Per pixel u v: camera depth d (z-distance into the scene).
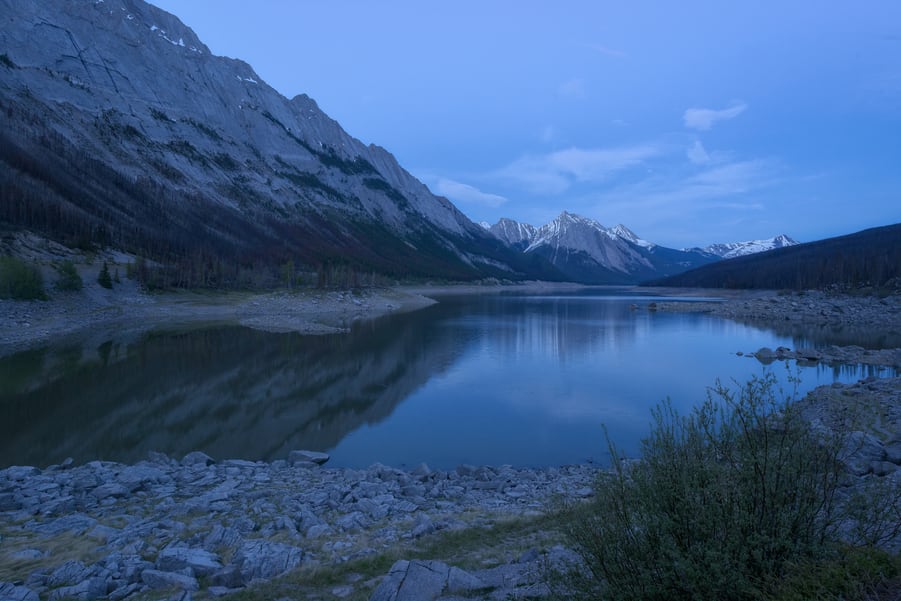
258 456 25.36
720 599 5.08
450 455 25.67
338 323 83.75
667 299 161.75
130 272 92.25
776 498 5.30
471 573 9.67
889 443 16.62
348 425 30.38
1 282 67.25
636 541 5.68
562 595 6.52
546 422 30.83
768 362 48.03
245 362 47.38
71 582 10.49
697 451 5.92
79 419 30.05
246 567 10.95
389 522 15.21
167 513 15.82
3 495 16.38
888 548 5.71
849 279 114.81
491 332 72.00
